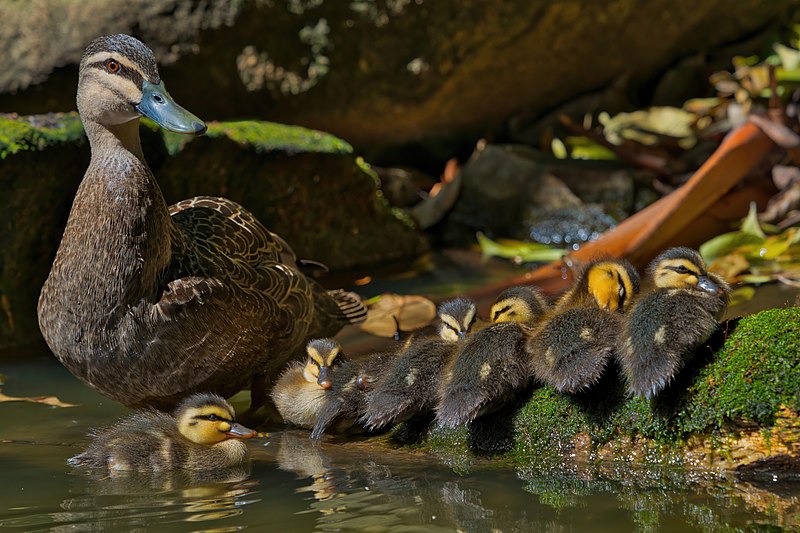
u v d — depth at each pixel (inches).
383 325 514.6
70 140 527.2
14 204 513.3
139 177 387.5
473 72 674.8
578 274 419.5
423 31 650.2
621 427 349.1
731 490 323.3
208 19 637.9
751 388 332.5
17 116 543.8
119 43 397.4
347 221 626.2
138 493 337.4
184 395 403.2
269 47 652.7
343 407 388.8
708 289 355.3
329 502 323.3
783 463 330.3
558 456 355.3
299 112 674.8
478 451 364.8
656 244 573.6
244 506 322.3
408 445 378.3
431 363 375.6
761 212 607.5
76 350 389.7
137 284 381.7
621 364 340.5
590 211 649.6
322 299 462.9
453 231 679.1
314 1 639.8
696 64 737.6
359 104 672.4
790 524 295.9
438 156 746.8
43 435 399.5
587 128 710.5
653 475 338.0
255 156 586.2
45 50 641.6
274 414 428.1
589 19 676.1
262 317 406.3
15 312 521.3
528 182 666.8
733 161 577.0
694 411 339.0
